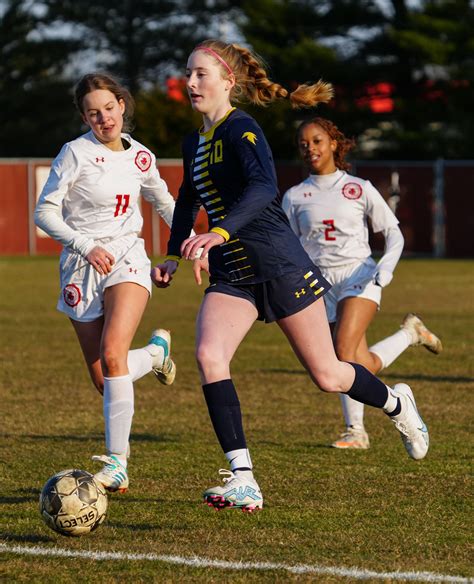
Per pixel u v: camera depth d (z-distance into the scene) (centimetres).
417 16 15762
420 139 15750
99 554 1730
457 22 15788
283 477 2333
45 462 2497
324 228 2802
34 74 18762
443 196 12506
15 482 2284
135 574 1628
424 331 2978
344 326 2708
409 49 15588
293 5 16175
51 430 2928
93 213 2267
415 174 12519
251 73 2008
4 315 6259
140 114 13788
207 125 1970
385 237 2814
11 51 18650
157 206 2414
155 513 2019
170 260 2083
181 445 2719
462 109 16062
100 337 2297
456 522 1947
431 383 3772
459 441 2745
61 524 1788
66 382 3806
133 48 19838
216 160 1922
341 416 3172
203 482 2291
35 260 11475
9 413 3189
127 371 2152
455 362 4328
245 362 4388
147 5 19788
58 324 5781
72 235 2167
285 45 16438
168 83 17650
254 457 2556
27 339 5106
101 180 2244
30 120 18525
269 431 2925
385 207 2811
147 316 6247
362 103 16562
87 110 2214
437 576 1605
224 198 1944
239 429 1892
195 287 8544
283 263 1928
